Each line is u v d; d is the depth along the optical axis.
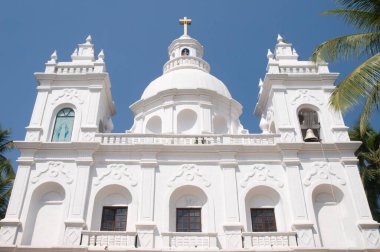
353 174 22.64
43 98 25.66
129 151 23.47
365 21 18.25
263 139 24.44
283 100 25.75
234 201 21.83
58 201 22.22
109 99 28.83
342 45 18.59
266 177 22.86
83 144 23.12
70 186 22.27
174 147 23.44
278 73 26.66
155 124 31.00
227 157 23.38
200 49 38.09
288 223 21.33
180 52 37.19
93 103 25.48
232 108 32.22
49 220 21.59
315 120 25.56
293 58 28.50
